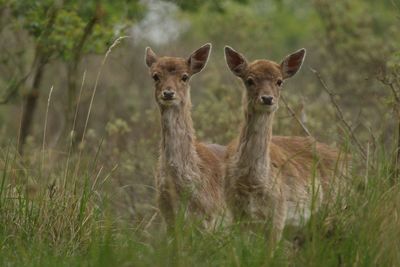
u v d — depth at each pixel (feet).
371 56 66.28
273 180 43.47
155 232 41.50
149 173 54.08
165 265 35.70
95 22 60.80
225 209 42.39
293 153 46.55
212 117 57.93
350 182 40.45
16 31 63.21
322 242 36.19
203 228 44.70
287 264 36.01
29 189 44.83
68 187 43.06
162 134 45.09
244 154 43.39
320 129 55.16
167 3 71.20
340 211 38.11
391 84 46.55
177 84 45.03
